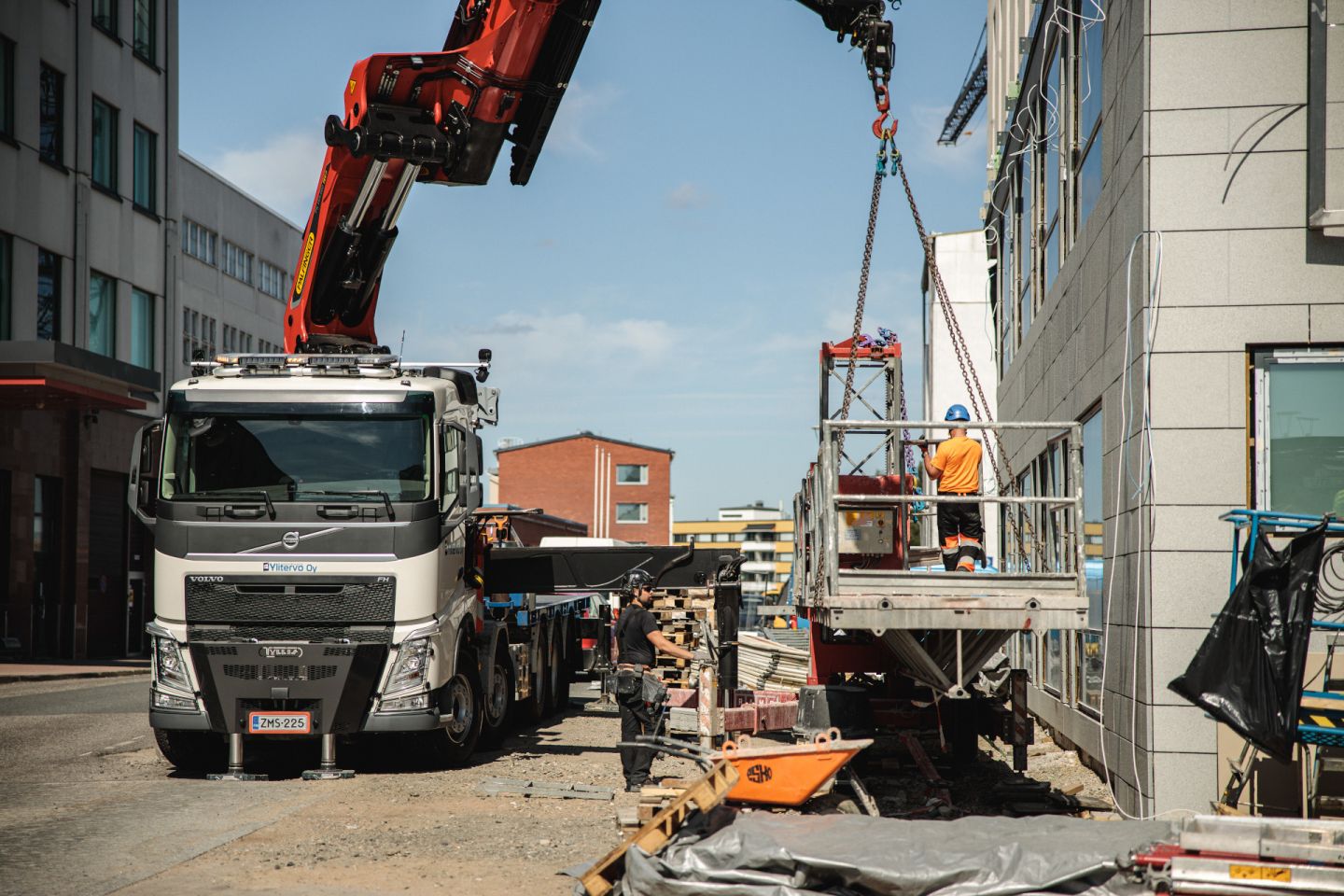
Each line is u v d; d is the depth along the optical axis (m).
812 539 10.80
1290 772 9.02
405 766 13.09
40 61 30.27
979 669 10.05
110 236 33.50
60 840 8.94
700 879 7.09
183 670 12.06
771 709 13.37
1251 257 9.57
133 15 34.97
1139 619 9.77
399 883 7.66
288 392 12.40
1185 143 9.67
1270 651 7.77
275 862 8.19
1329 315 9.44
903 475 11.68
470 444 12.81
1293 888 6.46
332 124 12.42
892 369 14.87
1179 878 6.61
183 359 40.12
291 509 12.12
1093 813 10.45
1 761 13.23
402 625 12.13
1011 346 20.14
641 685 11.41
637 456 87.00
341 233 13.54
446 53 12.30
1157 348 9.65
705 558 14.95
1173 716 9.46
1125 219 10.38
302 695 11.92
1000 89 25.20
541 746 15.09
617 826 9.15
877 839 7.43
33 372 24.77
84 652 30.73
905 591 9.31
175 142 37.25
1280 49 9.58
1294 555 7.84
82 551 30.73
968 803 11.15
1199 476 9.55
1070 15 13.81
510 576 14.97
